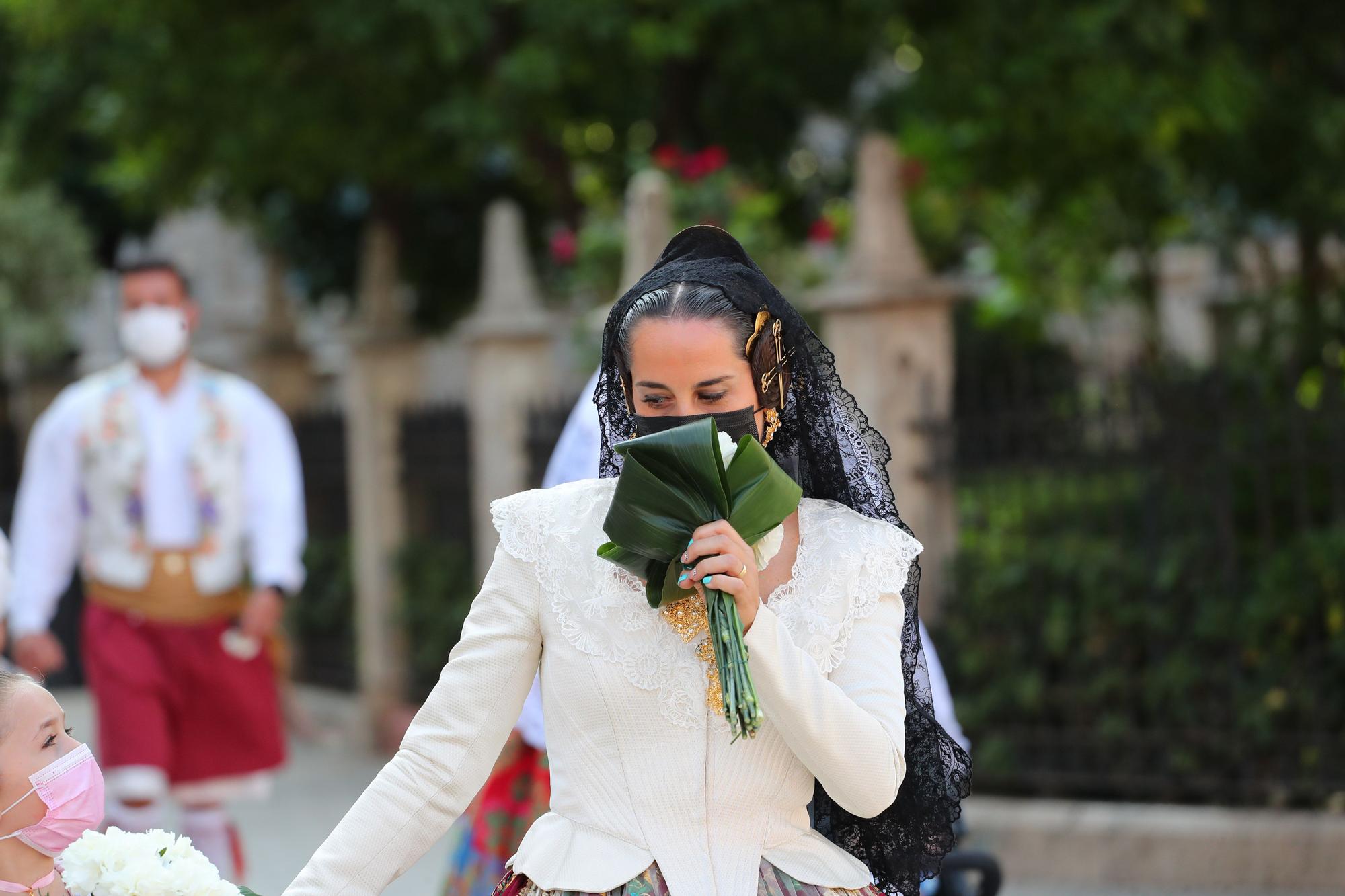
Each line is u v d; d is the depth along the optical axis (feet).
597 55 106.42
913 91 106.73
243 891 32.09
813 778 29.78
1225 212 112.68
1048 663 81.41
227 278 162.20
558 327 116.57
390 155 118.21
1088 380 93.45
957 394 88.63
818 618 29.25
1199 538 77.00
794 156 134.51
